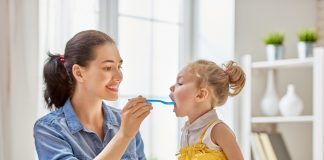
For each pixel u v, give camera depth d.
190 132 1.80
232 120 3.08
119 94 2.91
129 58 2.96
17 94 2.21
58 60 1.73
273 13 3.29
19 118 2.21
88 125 1.73
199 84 1.79
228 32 3.08
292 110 3.08
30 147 2.24
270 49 3.09
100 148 1.72
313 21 3.49
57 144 1.61
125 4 2.94
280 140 3.17
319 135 2.83
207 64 1.83
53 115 1.71
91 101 1.71
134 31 2.98
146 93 3.04
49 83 1.74
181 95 1.80
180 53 3.21
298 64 2.97
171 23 3.17
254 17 3.19
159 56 3.11
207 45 3.18
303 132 3.44
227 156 1.73
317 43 3.49
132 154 1.78
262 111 3.25
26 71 2.23
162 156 3.10
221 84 1.81
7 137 2.20
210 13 3.17
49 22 2.39
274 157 3.08
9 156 2.19
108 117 1.78
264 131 3.23
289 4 3.37
